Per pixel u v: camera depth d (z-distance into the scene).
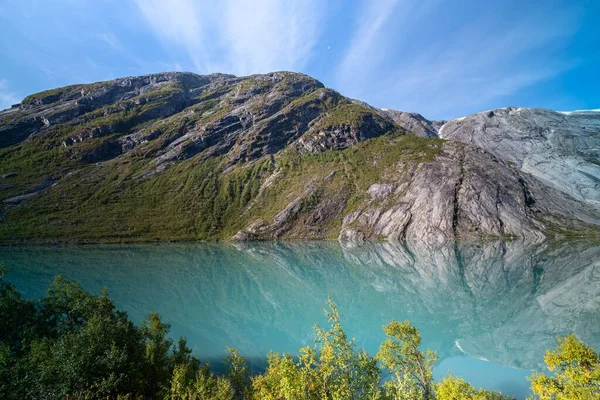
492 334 31.86
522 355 26.62
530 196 119.38
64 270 65.38
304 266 72.88
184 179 163.12
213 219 140.12
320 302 45.88
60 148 179.12
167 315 39.59
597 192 132.25
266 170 167.50
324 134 179.38
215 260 81.06
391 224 118.50
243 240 125.38
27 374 14.79
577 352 12.35
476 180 120.94
